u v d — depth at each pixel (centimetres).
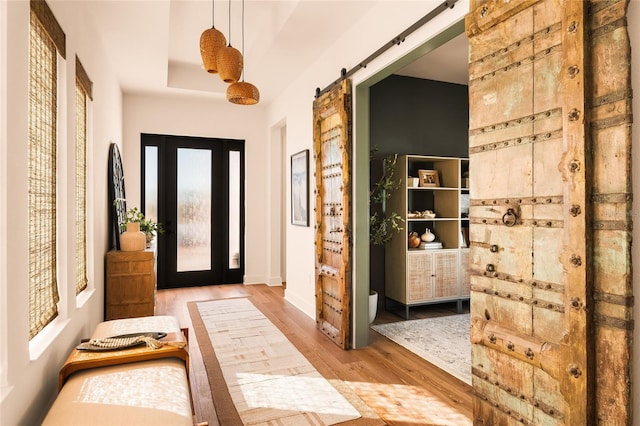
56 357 196
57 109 224
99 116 342
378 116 470
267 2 360
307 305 461
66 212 225
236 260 649
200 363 311
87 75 288
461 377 283
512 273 185
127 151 564
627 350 137
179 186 612
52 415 139
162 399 153
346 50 360
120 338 205
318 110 403
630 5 141
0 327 136
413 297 434
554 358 160
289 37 372
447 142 505
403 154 481
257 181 646
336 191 371
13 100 142
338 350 340
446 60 431
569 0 152
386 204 467
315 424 221
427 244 449
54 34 199
